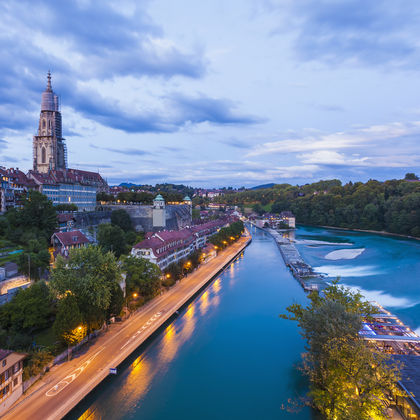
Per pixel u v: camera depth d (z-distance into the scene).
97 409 46.19
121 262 82.81
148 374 55.16
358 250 167.62
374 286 104.50
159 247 102.75
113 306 65.38
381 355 40.25
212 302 90.88
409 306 86.62
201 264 130.38
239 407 46.78
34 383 47.25
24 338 51.75
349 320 45.25
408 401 38.25
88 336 60.34
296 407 46.84
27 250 86.44
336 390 39.19
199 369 56.81
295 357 61.28
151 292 83.25
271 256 161.50
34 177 144.50
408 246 170.75
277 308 86.69
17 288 65.00
